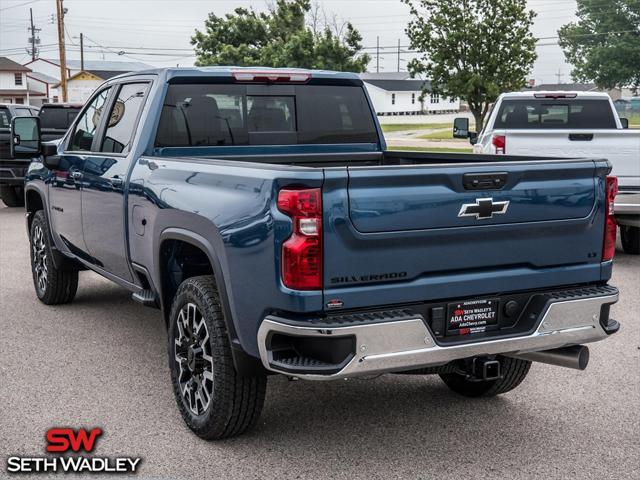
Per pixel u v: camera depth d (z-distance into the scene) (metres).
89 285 8.72
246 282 3.95
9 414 4.93
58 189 6.80
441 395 5.32
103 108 6.20
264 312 3.85
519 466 4.21
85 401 5.16
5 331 6.83
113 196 5.62
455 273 4.02
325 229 3.67
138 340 6.56
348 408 5.06
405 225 3.82
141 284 5.62
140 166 5.27
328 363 3.71
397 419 4.88
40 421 4.82
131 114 5.73
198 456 4.32
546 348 4.24
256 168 3.94
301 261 3.66
